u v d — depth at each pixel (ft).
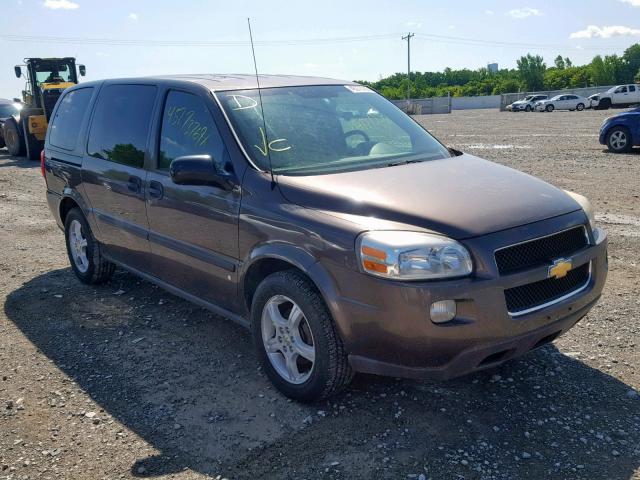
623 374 13.04
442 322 10.21
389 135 15.17
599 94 161.68
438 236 10.48
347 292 10.82
